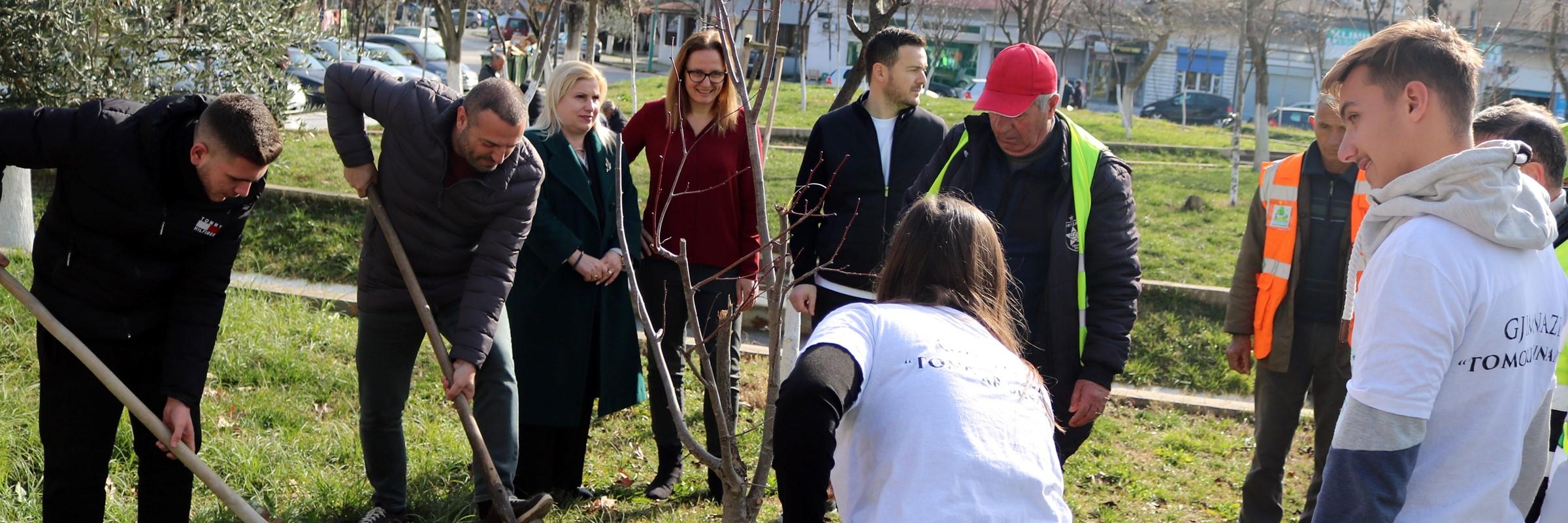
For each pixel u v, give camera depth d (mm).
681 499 4430
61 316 3061
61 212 3014
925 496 1882
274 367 5414
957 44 35312
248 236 8352
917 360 1997
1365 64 2168
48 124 2883
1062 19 23031
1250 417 6031
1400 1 14938
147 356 3234
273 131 2959
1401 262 2057
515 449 3816
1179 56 37031
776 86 3631
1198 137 19234
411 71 21688
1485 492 2135
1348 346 3859
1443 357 2027
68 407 3109
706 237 4320
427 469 4461
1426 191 2100
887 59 4191
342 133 3586
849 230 4203
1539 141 2684
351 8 22109
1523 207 2113
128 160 2896
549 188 4176
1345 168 3885
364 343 3812
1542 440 2408
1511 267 2115
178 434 3088
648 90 19391
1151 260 8750
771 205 9016
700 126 4359
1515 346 2117
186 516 3438
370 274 3766
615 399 4320
